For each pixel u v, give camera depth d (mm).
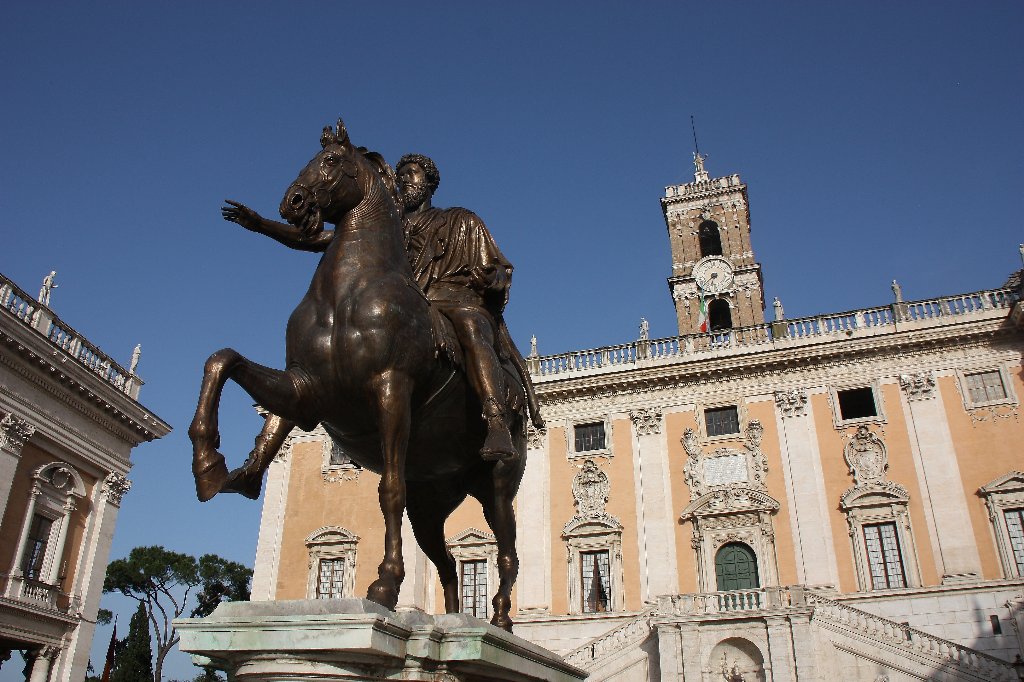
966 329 29969
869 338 30781
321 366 3967
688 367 32344
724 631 24328
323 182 4344
